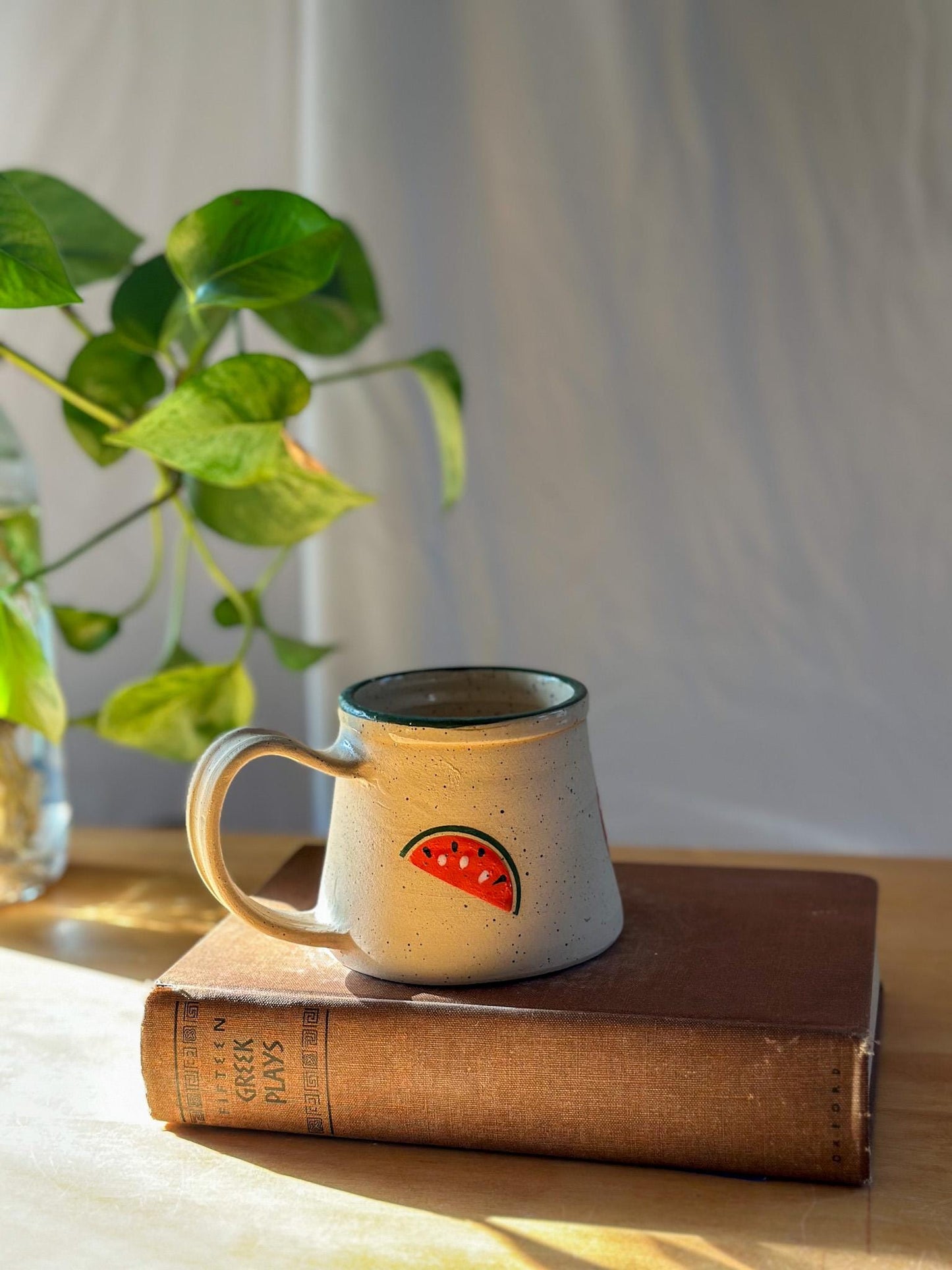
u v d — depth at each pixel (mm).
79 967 653
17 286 556
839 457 914
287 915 505
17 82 943
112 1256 431
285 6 909
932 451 901
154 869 799
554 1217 442
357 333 801
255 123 928
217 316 791
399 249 922
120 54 932
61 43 935
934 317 882
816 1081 441
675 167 891
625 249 907
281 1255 428
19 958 665
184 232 609
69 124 945
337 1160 480
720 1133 452
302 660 875
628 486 941
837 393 905
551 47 890
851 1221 433
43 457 1002
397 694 557
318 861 655
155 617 1021
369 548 972
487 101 899
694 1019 453
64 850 777
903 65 854
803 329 900
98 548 1016
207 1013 488
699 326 910
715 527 939
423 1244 431
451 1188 460
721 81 877
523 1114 468
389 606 978
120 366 733
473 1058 467
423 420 947
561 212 908
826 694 953
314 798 1036
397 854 484
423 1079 472
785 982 485
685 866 636
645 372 923
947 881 736
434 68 898
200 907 733
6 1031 586
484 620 973
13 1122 512
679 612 957
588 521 950
